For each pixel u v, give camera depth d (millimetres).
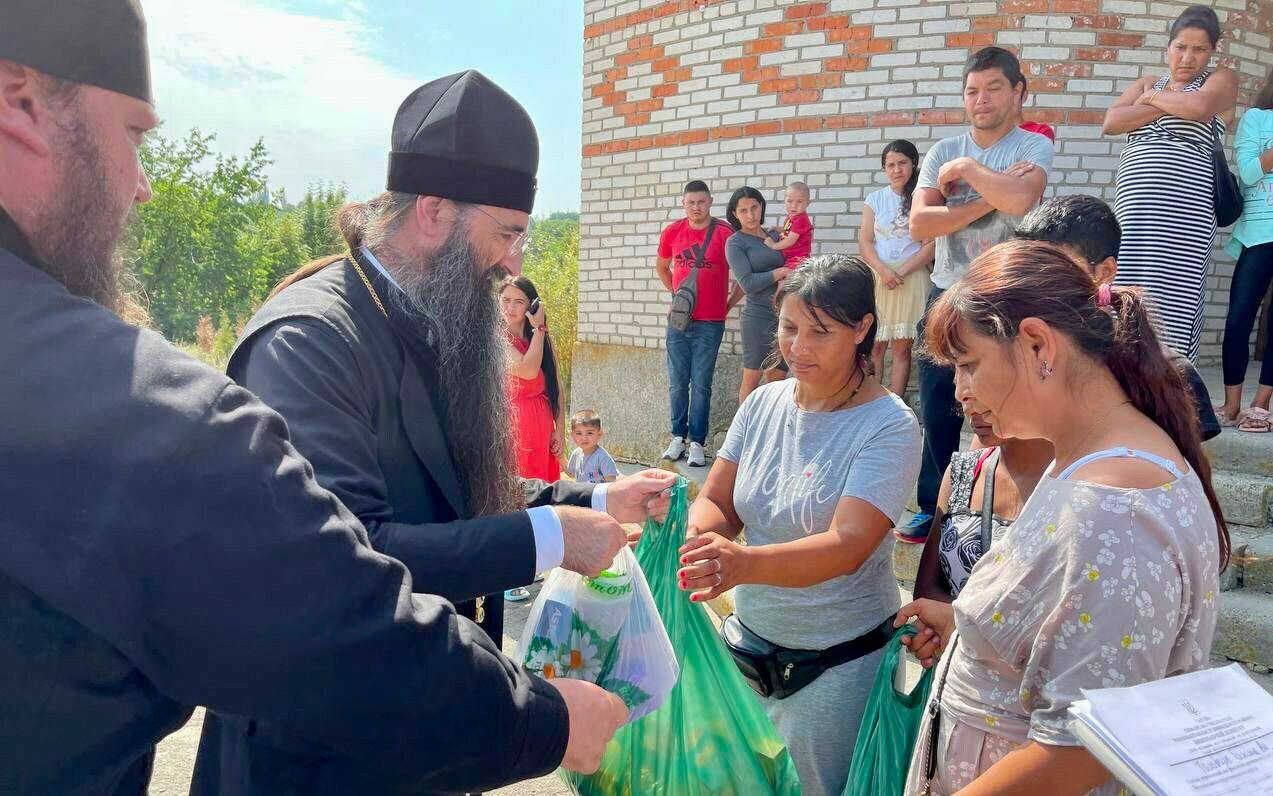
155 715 861
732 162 6066
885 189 4973
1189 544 1120
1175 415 1237
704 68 6125
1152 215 3621
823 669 2004
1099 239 2129
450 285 1499
